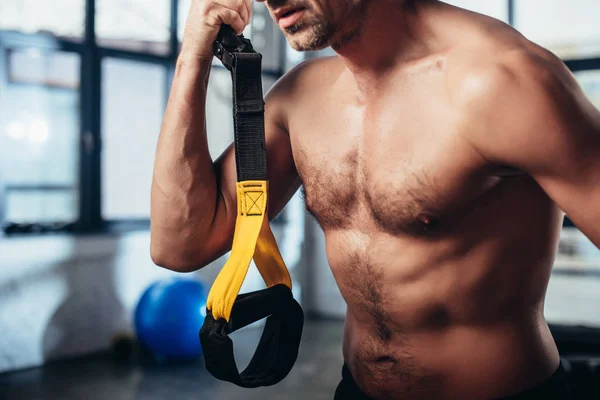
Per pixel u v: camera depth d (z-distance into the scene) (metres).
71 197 4.50
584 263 4.79
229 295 0.83
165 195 0.98
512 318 0.86
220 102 5.32
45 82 4.32
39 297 4.15
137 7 4.76
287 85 1.05
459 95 0.77
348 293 0.95
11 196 4.20
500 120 0.73
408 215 0.84
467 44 0.80
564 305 4.83
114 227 4.71
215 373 0.85
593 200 0.69
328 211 0.94
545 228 0.85
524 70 0.72
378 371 0.92
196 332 4.17
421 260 0.84
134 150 4.84
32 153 4.29
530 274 0.85
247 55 0.86
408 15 0.85
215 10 0.92
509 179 0.81
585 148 0.69
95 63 4.54
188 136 0.97
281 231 5.80
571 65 4.84
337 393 1.05
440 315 0.86
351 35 0.82
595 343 3.15
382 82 0.87
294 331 0.91
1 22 4.07
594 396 2.83
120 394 3.53
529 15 4.99
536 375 0.87
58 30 4.36
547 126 0.70
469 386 0.86
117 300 4.55
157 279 4.79
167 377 3.88
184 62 0.96
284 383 3.80
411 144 0.83
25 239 4.08
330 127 0.94
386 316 0.89
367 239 0.89
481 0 5.12
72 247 4.30
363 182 0.89
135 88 4.81
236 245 0.86
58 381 3.77
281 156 1.04
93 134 4.56
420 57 0.84
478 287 0.84
